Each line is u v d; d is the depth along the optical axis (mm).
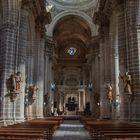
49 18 34250
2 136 8766
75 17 49656
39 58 31484
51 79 49688
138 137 8703
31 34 28328
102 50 31297
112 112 26422
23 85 20500
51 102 49031
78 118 46625
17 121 18938
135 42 19031
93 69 47188
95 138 14133
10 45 19781
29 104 27125
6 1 20125
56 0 46781
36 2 27234
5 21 20031
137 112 18016
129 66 19234
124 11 20562
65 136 16828
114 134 8805
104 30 30359
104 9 29641
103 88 30234
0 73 19344
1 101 18812
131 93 18328
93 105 46250
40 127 13031
